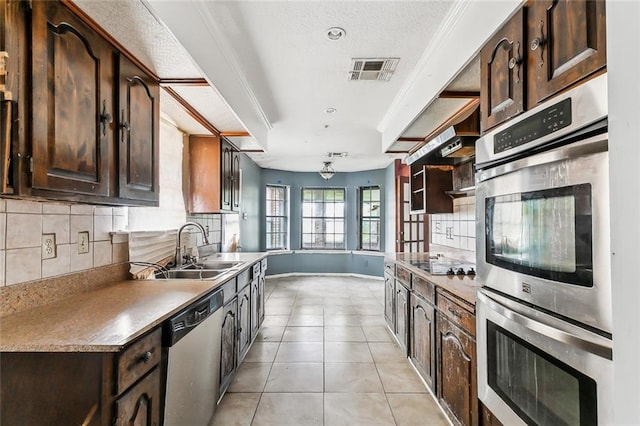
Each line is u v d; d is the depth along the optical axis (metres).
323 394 2.39
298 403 2.28
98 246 1.92
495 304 1.32
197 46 1.69
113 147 1.56
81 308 1.50
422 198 3.79
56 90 1.20
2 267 1.34
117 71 1.58
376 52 2.15
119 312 1.44
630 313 0.55
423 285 2.45
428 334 2.33
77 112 1.31
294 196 7.26
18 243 1.41
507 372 1.28
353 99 2.97
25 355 1.13
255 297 3.39
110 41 1.52
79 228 1.77
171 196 2.92
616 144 0.58
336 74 2.46
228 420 2.08
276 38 1.98
